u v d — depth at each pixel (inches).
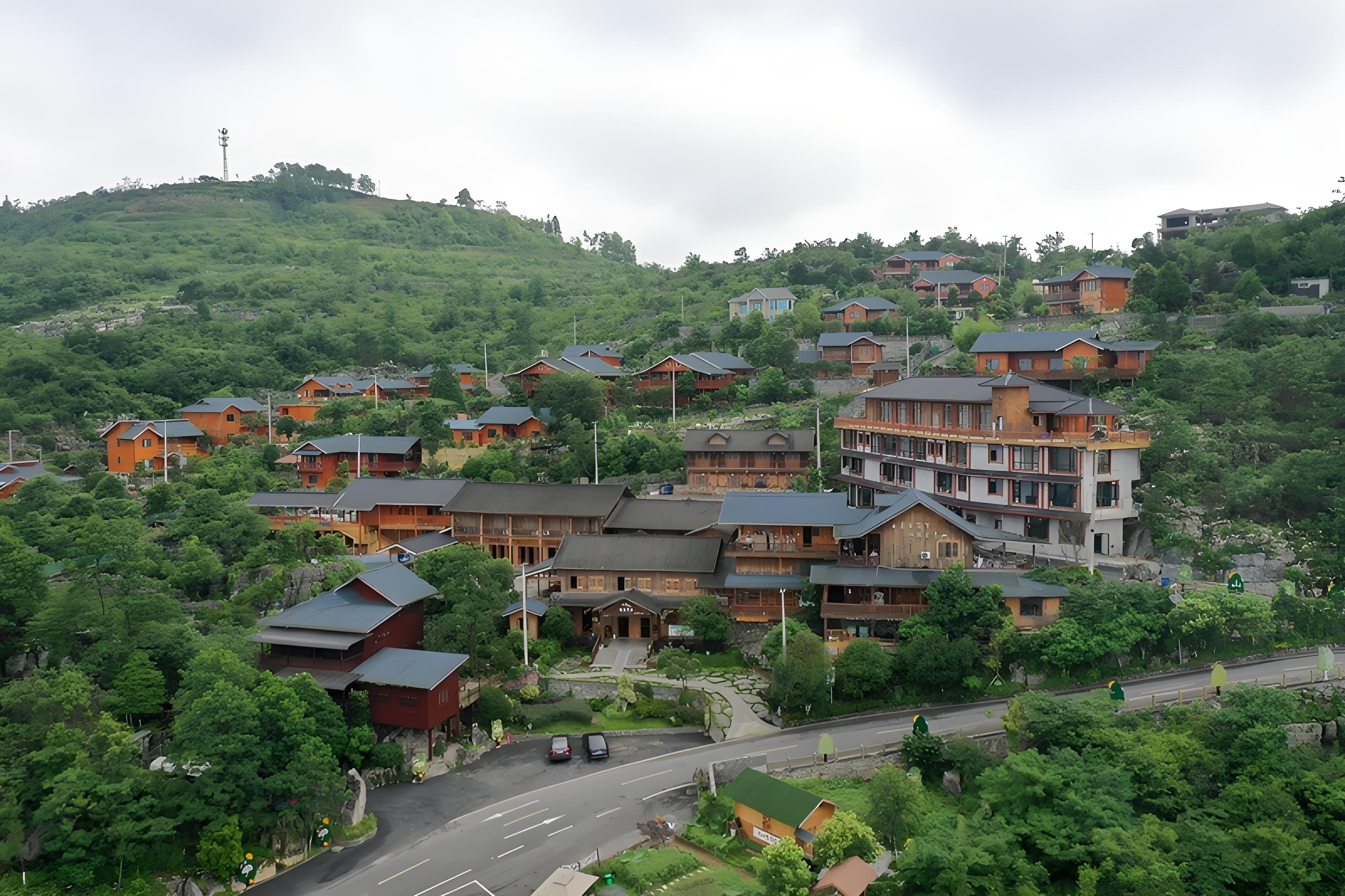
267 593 2780.5
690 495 3612.2
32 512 2903.5
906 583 2497.5
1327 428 2901.1
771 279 6378.0
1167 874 1572.3
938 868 1577.3
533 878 1669.5
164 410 4940.9
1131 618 2345.0
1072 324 4315.9
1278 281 4227.4
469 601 2476.6
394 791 2027.6
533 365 4680.1
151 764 1891.0
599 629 2802.7
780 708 2317.9
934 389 3265.3
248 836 1740.9
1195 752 1918.1
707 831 1825.8
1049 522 2802.7
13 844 1574.8
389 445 4013.3
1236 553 2596.0
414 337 6624.0
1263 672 2313.0
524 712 2347.4
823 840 1631.4
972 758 1950.1
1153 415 3043.8
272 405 5044.3
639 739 2261.3
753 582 2711.6
